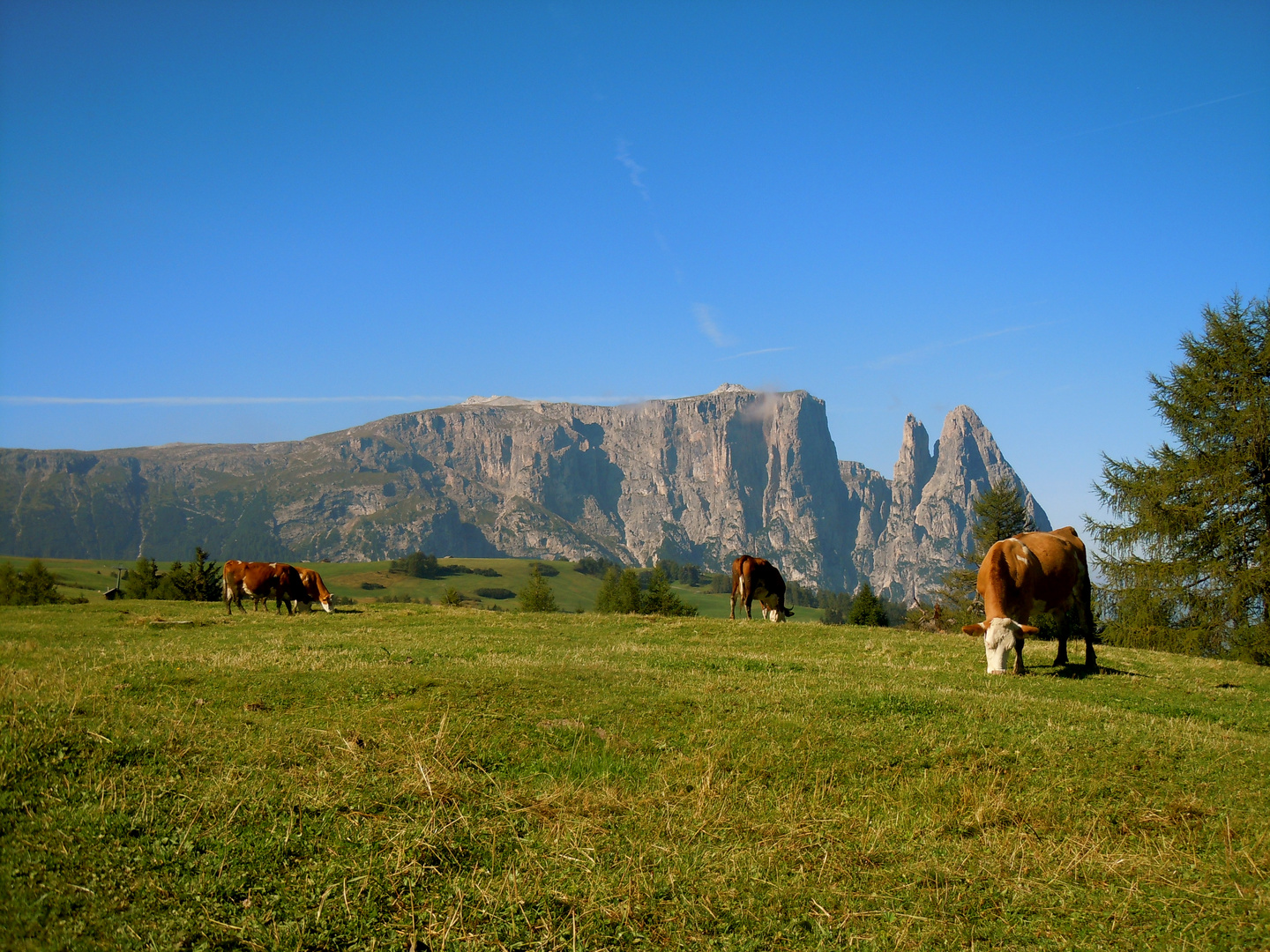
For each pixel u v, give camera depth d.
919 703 12.35
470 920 6.28
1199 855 8.22
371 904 6.31
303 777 8.18
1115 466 35.28
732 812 8.57
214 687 11.66
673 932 6.38
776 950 6.29
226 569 30.23
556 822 7.86
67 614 28.61
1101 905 7.12
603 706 11.48
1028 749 10.61
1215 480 31.84
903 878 7.45
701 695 12.44
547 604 87.12
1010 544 17.12
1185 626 33.38
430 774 8.60
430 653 17.27
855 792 9.35
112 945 5.50
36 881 6.00
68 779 7.53
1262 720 13.75
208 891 6.21
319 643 19.52
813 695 12.75
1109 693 15.06
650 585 83.81
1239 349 32.66
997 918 6.92
